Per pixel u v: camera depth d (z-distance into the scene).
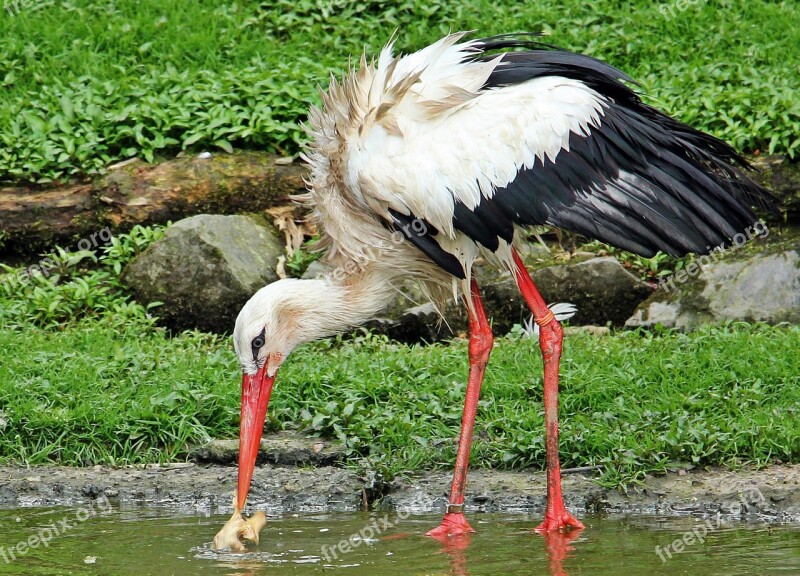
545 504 10.05
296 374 12.17
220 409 11.56
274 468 10.89
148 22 19.00
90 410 11.30
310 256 15.37
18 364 12.21
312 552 8.75
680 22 19.12
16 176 16.19
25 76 17.81
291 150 16.50
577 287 14.67
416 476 10.55
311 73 17.61
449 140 9.48
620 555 8.51
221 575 8.09
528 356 12.66
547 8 19.72
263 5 19.92
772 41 18.56
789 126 15.55
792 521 9.45
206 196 15.97
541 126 9.52
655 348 12.81
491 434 11.12
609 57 18.45
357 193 9.72
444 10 19.73
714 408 11.17
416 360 12.73
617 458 10.29
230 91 17.12
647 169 9.58
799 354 12.10
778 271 14.25
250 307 9.73
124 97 17.16
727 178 10.23
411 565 8.34
